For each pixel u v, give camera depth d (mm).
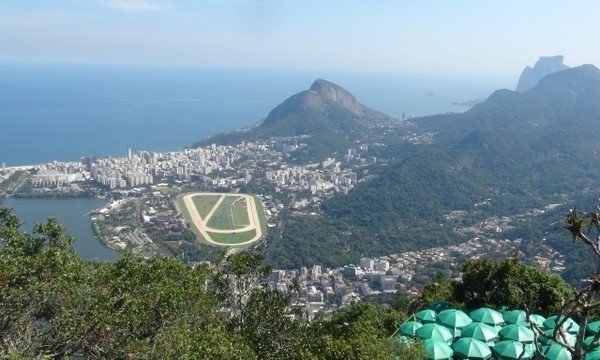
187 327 15195
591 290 8477
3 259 13383
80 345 12961
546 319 20688
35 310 12859
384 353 16125
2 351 11812
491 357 19797
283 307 19281
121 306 14180
